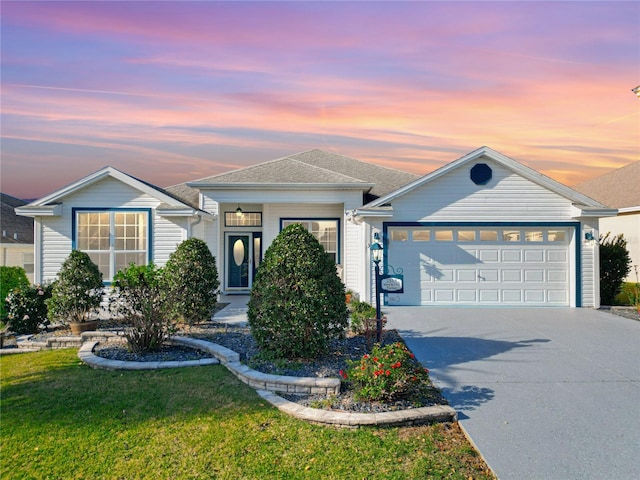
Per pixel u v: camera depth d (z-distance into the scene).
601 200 20.58
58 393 5.96
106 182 12.85
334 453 4.29
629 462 4.11
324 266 7.02
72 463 4.17
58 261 12.79
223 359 7.19
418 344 8.35
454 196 12.77
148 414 5.22
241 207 16.52
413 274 12.73
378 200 12.77
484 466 4.09
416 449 4.38
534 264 12.77
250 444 4.47
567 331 9.51
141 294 8.20
